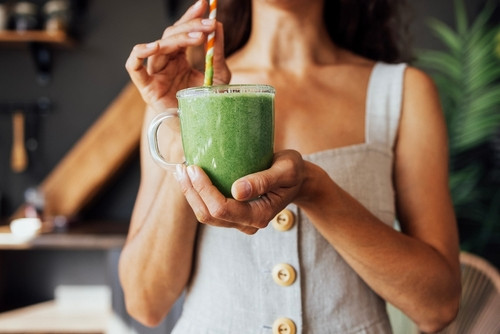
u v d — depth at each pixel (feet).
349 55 3.88
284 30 3.63
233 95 2.36
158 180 3.30
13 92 11.89
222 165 2.38
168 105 3.04
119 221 11.60
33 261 11.94
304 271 3.20
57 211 11.14
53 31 10.95
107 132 11.03
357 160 3.32
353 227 2.94
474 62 10.77
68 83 11.83
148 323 3.58
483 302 5.73
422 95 3.56
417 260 3.11
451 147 10.61
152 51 2.82
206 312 3.34
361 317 3.25
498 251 11.12
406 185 3.54
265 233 3.21
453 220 3.50
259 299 3.21
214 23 2.80
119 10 11.73
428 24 11.30
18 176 11.97
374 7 4.18
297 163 2.46
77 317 10.80
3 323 10.33
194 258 3.48
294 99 3.48
